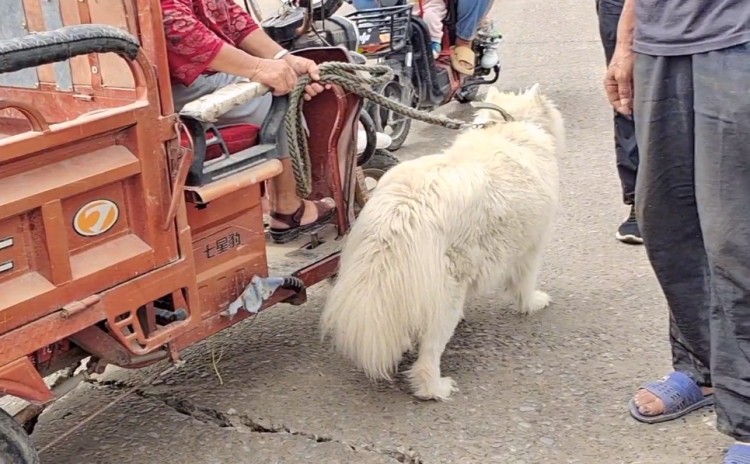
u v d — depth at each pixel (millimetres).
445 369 3613
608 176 5727
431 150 6664
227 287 3201
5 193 2338
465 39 7074
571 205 5297
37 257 2463
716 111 2549
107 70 2797
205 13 3521
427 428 3234
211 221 3090
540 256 3893
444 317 3307
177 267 2840
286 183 3646
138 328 2754
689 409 3191
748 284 2637
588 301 4133
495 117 3928
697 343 3080
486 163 3480
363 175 4371
